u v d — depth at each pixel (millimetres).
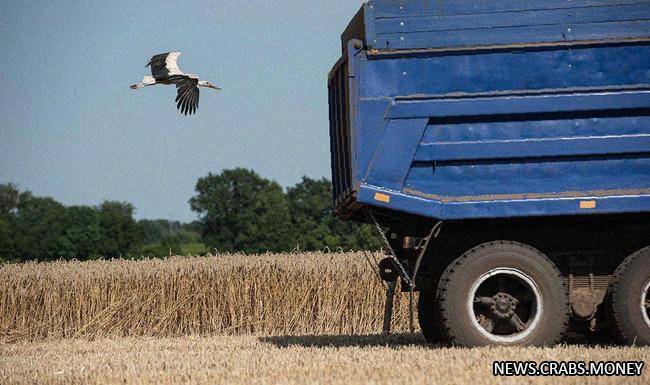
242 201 119688
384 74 20469
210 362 20062
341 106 21812
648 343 20344
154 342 29281
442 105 20438
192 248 128250
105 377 18578
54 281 35625
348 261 36344
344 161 21719
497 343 20312
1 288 35312
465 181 20562
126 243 131000
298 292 36156
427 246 21719
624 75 20469
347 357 19734
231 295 36125
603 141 20453
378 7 20516
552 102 20438
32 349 28109
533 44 20438
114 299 35875
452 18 20516
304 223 111000
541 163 20578
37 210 145750
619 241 21453
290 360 19594
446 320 20391
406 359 18984
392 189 20375
